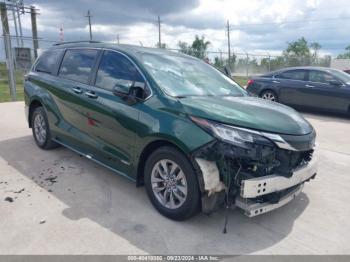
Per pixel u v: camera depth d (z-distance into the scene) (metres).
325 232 3.24
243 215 3.48
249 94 4.42
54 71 4.98
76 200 3.63
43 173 4.37
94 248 2.79
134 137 3.46
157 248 2.83
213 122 2.90
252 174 2.90
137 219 3.28
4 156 5.00
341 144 6.46
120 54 3.96
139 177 3.60
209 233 3.10
